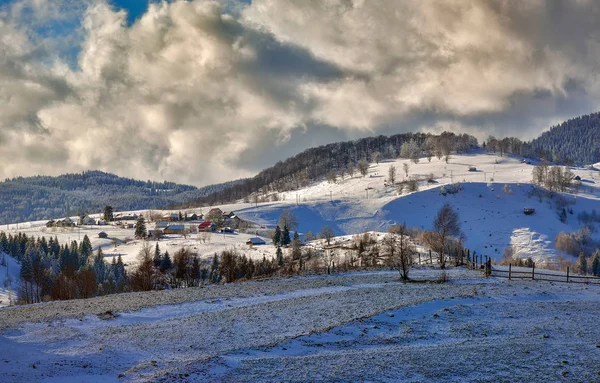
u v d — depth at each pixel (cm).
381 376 1952
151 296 4234
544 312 3064
